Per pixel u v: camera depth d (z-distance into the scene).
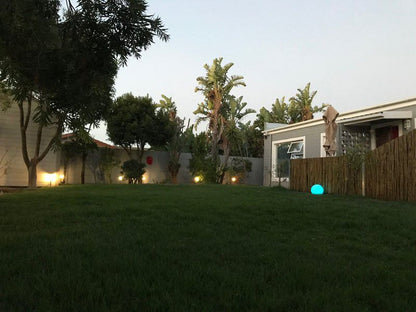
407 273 2.39
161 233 3.68
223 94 27.95
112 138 18.38
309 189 11.08
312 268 2.40
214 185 14.80
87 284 1.96
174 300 1.75
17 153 16.11
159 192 9.52
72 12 5.74
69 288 1.88
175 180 19.94
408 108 11.70
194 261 2.53
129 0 5.59
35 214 4.99
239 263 2.55
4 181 15.73
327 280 2.17
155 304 1.68
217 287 1.96
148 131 18.45
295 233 3.91
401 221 4.62
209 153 22.03
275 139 20.08
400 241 3.56
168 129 19.33
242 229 4.02
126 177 18.02
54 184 16.73
